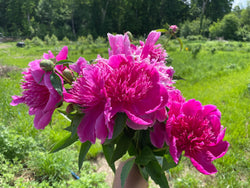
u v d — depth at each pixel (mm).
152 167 975
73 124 812
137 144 987
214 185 3904
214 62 15227
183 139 854
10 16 58344
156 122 939
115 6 53062
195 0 63625
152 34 947
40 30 56656
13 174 3475
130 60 800
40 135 4793
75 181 3467
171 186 3838
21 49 35875
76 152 4371
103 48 29891
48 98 836
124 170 977
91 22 54188
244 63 14820
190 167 4305
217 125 903
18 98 875
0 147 3973
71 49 29516
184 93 8398
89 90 757
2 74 11844
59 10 59781
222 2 63531
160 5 55312
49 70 804
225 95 8195
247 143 5051
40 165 3719
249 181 3951
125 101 770
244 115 6555
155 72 790
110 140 858
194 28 54125
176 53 19516
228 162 4297
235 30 51844
